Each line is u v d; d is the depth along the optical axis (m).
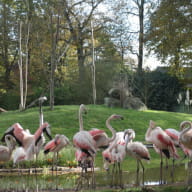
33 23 24.75
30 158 9.28
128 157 12.01
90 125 16.28
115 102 20.78
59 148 9.63
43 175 9.62
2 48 30.06
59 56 23.31
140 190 7.25
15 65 30.58
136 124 16.75
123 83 21.20
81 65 28.41
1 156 9.19
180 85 26.81
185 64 23.30
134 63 31.62
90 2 28.92
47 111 18.94
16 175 9.63
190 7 21.41
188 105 23.39
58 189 7.90
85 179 8.95
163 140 8.82
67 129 15.62
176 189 7.28
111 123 16.61
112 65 27.45
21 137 9.45
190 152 9.23
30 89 28.89
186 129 8.81
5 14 28.81
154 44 23.67
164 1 22.03
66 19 28.22
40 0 23.11
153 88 26.62
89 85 26.48
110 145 9.04
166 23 21.97
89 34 29.88
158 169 10.09
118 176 9.20
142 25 30.92
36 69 29.05
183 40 21.47
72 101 27.25
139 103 20.98
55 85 29.73
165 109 26.50
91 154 8.47
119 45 30.61
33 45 26.45
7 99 29.28
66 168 10.40
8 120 17.06
